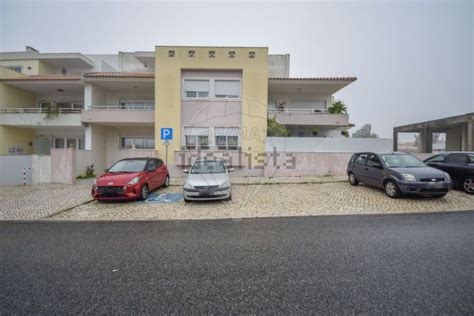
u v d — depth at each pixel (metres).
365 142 12.48
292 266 3.17
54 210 6.46
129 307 2.33
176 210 6.36
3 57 18.20
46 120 14.33
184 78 13.23
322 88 15.72
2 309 2.29
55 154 11.23
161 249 3.81
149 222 5.39
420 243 3.95
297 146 12.29
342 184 9.95
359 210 6.20
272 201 7.27
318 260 3.34
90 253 3.67
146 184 7.77
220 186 6.93
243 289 2.63
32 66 18.20
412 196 7.41
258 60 13.01
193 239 4.27
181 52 12.97
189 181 7.09
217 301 2.42
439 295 2.47
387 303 2.34
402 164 7.68
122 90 16.19
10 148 14.96
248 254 3.58
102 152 15.77
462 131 17.66
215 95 13.26
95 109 14.40
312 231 4.66
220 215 5.89
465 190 7.68
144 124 15.26
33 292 2.59
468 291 2.54
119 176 7.35
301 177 11.81
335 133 16.86
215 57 13.00
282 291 2.58
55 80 14.37
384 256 3.45
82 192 9.06
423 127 21.17
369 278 2.83
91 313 2.24
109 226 5.11
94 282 2.80
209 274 2.97
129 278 2.89
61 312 2.26
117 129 16.36
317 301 2.39
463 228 4.71
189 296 2.51
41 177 11.27
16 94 15.57
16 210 6.49
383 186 7.61
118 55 20.91
